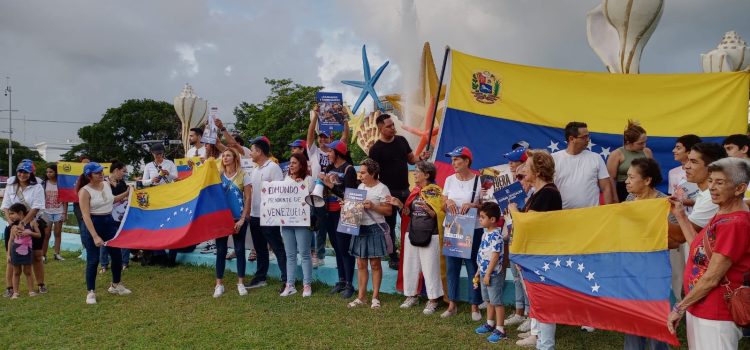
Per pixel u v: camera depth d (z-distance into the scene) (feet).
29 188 27.63
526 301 19.97
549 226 15.52
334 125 29.35
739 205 11.15
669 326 11.99
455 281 21.03
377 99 75.87
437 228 21.50
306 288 24.64
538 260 15.55
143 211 26.55
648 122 24.16
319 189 23.90
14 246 25.67
